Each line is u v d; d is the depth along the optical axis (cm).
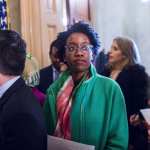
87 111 135
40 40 290
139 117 230
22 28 275
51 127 145
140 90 242
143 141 226
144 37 360
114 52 259
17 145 108
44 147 116
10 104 113
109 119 136
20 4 273
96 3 375
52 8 311
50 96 148
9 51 118
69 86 144
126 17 366
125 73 248
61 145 131
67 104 141
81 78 143
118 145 134
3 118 111
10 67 117
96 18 377
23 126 109
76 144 128
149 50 358
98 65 300
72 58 140
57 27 318
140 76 246
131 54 255
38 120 113
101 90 139
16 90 117
